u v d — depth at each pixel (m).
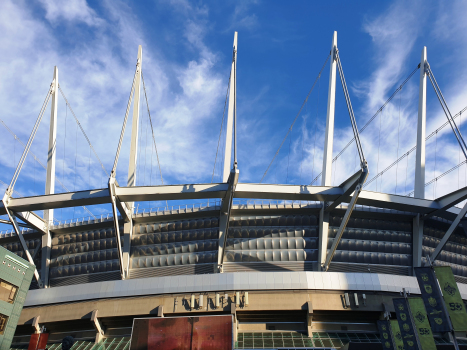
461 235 51.81
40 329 42.66
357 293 41.16
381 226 49.75
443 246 46.38
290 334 40.34
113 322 42.09
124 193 42.44
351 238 49.28
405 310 29.03
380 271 48.62
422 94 52.75
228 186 41.56
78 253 51.69
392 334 31.72
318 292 40.97
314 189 42.56
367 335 40.53
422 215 48.81
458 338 40.66
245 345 38.66
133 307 41.16
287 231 48.94
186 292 41.41
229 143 51.81
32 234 53.00
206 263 48.47
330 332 41.00
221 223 48.03
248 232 48.97
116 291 41.97
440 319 24.34
